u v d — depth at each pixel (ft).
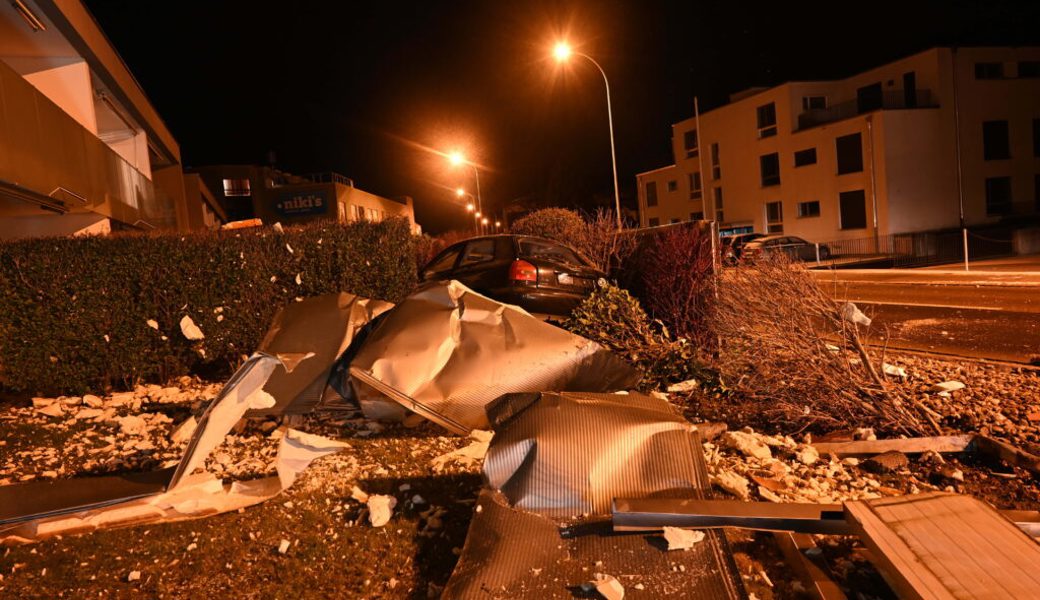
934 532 10.37
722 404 21.01
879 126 113.70
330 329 20.71
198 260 25.84
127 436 19.80
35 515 13.57
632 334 24.17
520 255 31.01
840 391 18.60
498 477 13.16
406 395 17.80
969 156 118.42
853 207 120.47
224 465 17.17
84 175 43.09
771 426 19.12
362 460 17.11
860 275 68.13
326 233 28.17
